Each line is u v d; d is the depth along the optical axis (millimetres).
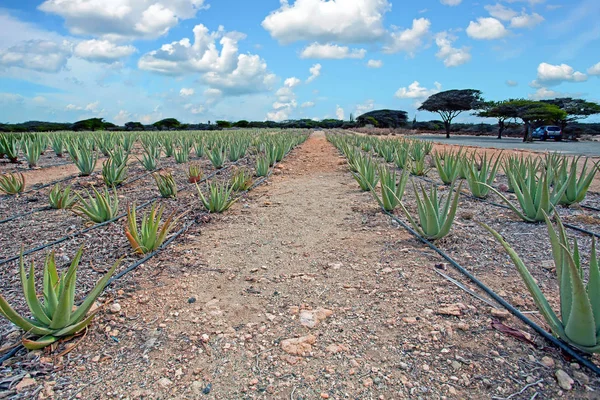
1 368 2066
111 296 2877
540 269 3146
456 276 3074
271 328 2449
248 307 2723
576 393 1813
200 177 8102
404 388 1893
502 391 1845
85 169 8789
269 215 5289
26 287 2232
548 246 3662
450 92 36375
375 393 1870
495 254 3498
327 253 3744
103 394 1890
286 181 8352
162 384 1956
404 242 3949
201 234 4465
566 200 5297
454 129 58406
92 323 2514
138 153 14555
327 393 1879
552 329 2148
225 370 2061
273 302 2789
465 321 2422
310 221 4934
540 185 4438
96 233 4488
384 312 2586
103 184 7789
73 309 2604
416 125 67188
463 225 4457
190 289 3014
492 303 2627
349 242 4039
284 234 4410
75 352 2223
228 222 4957
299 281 3121
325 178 8656
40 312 2275
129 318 2578
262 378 1995
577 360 2023
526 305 2578
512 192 6547
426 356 2115
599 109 33750
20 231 4656
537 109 26000
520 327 2344
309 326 2451
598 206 5402
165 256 3719
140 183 7941
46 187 7570
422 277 3084
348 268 3350
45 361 2129
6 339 2332
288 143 15992
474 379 1928
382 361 2098
